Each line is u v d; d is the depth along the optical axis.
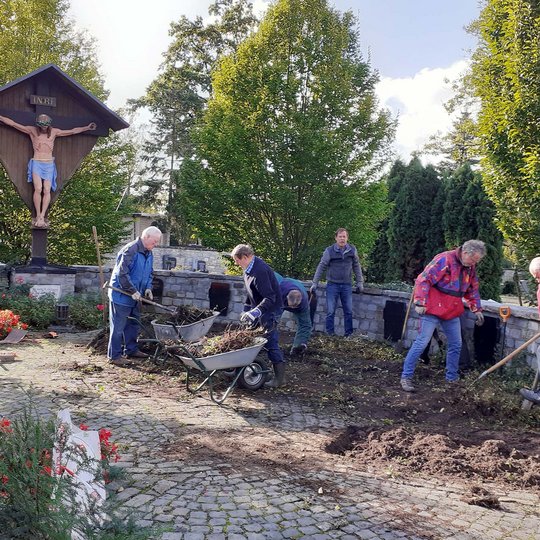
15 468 2.54
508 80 9.47
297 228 13.84
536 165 8.36
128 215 18.28
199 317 7.77
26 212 16.28
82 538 2.37
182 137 34.38
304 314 8.09
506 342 7.44
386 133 13.83
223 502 3.46
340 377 7.18
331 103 13.38
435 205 17.42
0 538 2.34
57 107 10.70
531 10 9.02
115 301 7.02
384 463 4.46
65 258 17.03
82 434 3.16
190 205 14.10
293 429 5.15
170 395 5.93
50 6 17.12
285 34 13.76
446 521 3.45
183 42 31.05
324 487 3.79
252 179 13.12
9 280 10.70
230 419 5.27
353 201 13.20
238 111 13.84
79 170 16.45
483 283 15.12
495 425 5.61
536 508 3.78
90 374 6.52
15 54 16.28
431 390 6.59
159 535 2.59
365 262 19.08
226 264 16.17
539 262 6.05
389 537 3.18
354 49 14.52
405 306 9.09
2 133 10.44
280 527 3.20
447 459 4.52
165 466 3.95
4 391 5.61
